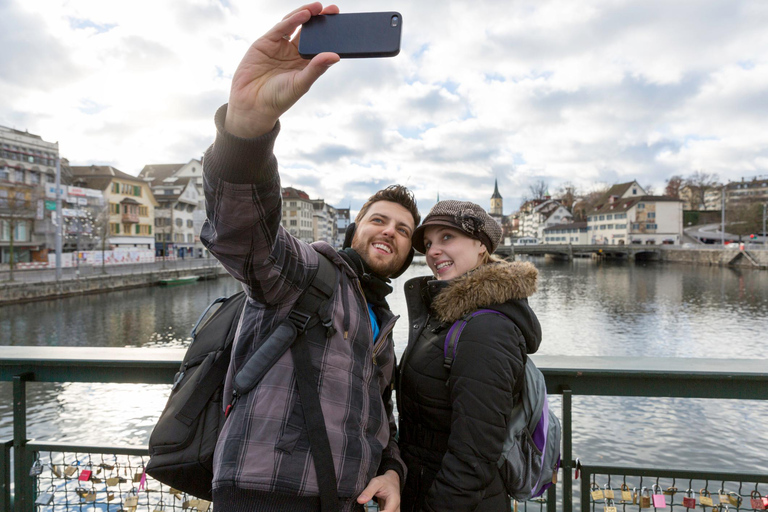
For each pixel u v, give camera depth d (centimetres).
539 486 141
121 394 1047
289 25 93
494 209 15038
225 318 129
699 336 1856
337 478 108
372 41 91
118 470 184
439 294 143
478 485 123
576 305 2670
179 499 181
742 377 161
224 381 120
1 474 183
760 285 3506
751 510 164
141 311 2455
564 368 166
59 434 857
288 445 106
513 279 133
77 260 3459
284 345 112
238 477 104
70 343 1741
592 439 871
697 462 798
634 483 210
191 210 6178
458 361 130
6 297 2420
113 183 4744
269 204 102
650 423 927
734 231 6488
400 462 135
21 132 4028
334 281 124
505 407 126
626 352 1633
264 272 108
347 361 118
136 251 4244
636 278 4288
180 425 114
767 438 870
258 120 95
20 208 3231
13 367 180
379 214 142
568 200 10788
